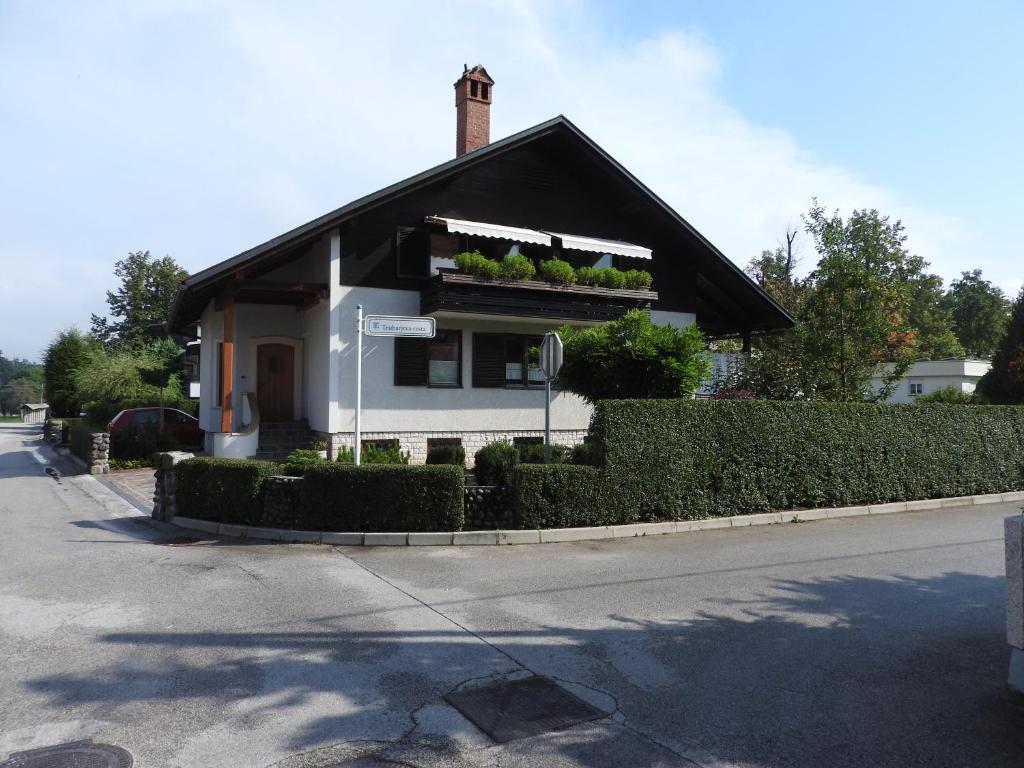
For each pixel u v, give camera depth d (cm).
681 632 575
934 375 3572
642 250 1780
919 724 409
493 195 1722
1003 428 1509
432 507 935
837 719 416
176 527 1029
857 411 1284
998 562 848
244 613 612
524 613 621
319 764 359
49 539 940
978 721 414
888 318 1858
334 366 1521
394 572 768
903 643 552
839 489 1248
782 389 1772
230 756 367
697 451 1091
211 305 1914
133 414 2120
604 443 1016
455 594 680
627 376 1272
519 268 1609
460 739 387
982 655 526
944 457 1399
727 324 2178
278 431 1684
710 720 413
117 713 418
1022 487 1536
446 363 1659
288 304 1842
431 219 1577
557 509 980
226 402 1564
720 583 735
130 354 3139
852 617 621
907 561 850
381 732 395
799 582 743
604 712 423
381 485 933
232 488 991
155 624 581
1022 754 374
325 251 1593
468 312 1559
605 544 943
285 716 414
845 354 1794
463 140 1902
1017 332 3167
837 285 1792
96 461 1741
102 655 511
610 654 522
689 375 1266
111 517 1124
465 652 523
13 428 5231
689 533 1034
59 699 437
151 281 5550
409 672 484
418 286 1617
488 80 1920
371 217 1577
